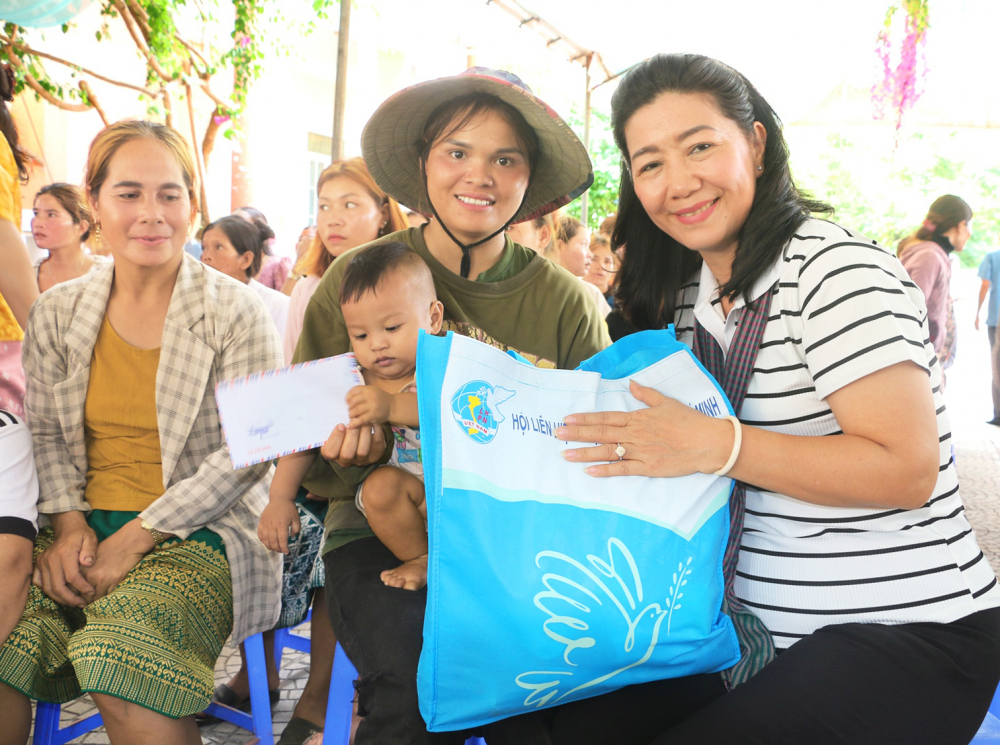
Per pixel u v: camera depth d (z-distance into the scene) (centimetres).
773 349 155
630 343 160
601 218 1179
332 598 169
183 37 720
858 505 140
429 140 184
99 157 203
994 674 141
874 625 143
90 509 208
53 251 432
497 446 133
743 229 162
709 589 141
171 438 208
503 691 128
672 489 142
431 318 182
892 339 137
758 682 138
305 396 162
